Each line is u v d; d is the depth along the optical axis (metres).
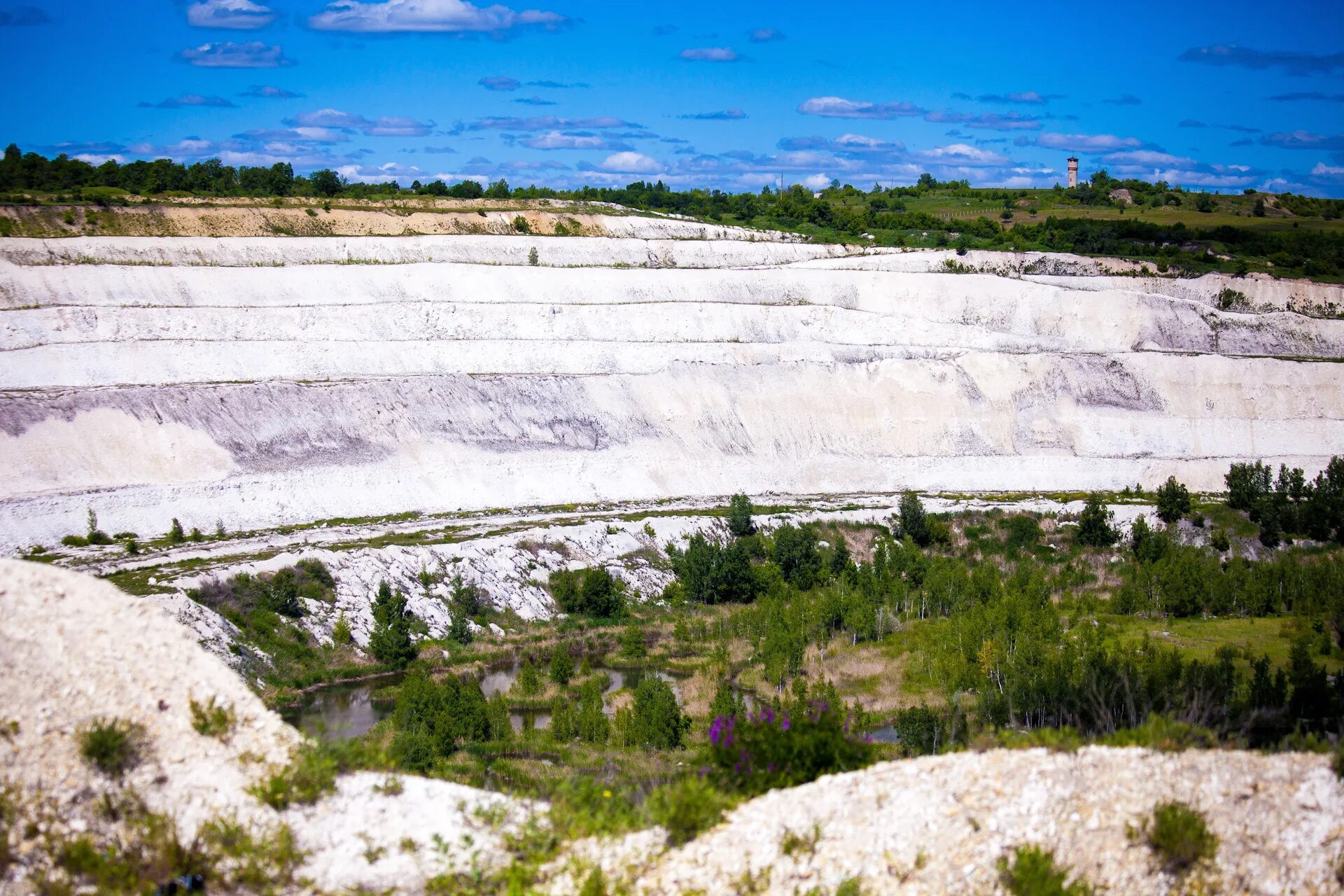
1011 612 69.81
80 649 29.75
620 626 77.25
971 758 30.02
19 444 85.00
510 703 61.75
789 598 82.44
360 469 94.12
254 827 27.78
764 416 111.94
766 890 26.88
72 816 26.94
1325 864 28.58
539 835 28.91
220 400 93.88
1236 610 80.81
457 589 76.94
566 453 102.62
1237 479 105.69
